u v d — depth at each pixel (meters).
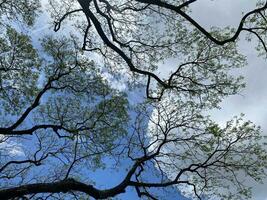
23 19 21.39
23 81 22.06
